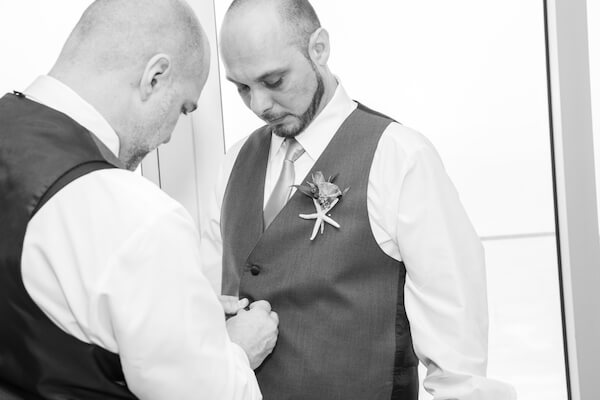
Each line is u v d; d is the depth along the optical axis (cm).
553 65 198
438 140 204
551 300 204
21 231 110
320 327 158
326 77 161
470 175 204
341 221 157
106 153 118
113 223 109
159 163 220
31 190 110
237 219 171
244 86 158
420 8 202
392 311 158
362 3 204
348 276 157
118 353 113
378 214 155
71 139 114
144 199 112
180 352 111
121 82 121
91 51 121
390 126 160
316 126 162
